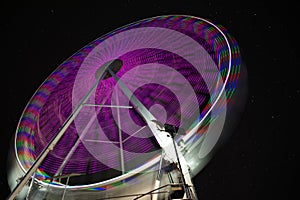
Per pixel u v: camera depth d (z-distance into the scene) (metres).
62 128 6.23
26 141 10.65
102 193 8.01
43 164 10.09
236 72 7.52
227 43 8.53
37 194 8.23
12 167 9.54
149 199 7.06
